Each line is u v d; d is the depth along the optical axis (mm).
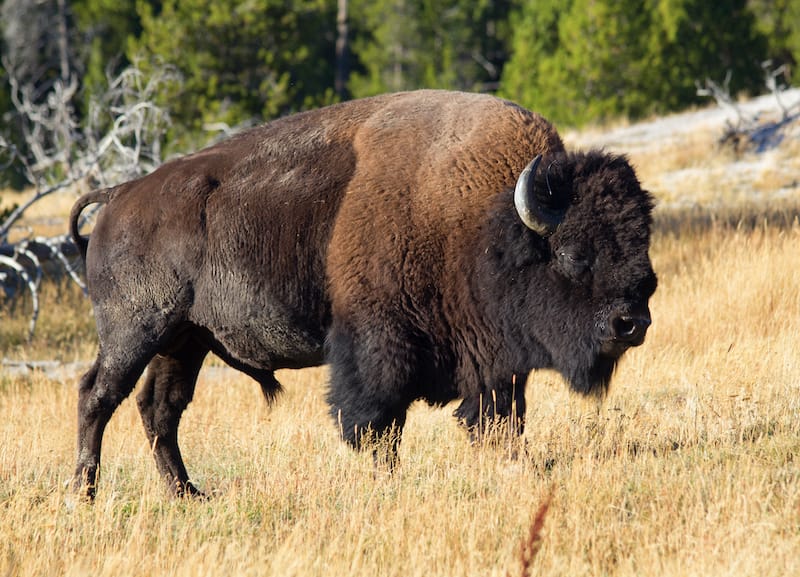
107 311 23484
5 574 16938
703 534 16359
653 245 50500
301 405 30250
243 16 91688
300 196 22266
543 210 21031
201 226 22719
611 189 20906
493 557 16594
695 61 118000
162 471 23781
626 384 28219
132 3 132250
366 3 145375
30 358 45875
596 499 18344
